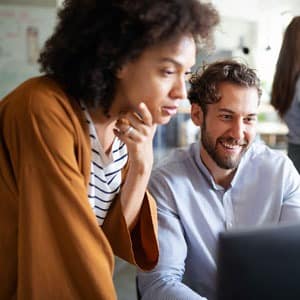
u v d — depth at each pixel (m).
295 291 0.47
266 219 1.24
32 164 0.70
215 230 1.19
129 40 0.68
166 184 1.21
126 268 2.39
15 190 0.74
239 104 1.15
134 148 0.86
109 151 0.87
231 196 1.24
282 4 5.31
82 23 0.71
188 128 3.60
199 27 0.72
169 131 3.55
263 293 0.47
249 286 0.46
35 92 0.72
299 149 2.41
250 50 4.25
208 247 1.18
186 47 0.71
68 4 0.74
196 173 1.23
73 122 0.74
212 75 1.17
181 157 1.27
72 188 0.72
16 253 0.77
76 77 0.74
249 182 1.25
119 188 0.92
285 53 2.37
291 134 2.46
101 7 0.69
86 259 0.72
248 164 1.26
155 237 0.96
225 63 1.20
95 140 0.81
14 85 3.33
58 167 0.71
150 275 1.07
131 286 2.25
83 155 0.77
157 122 0.78
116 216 0.91
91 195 0.86
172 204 1.19
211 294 1.17
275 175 1.27
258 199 1.24
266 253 0.46
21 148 0.71
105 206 0.91
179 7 0.68
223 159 1.19
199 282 1.19
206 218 1.19
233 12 5.06
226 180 1.24
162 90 0.73
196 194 1.21
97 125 0.81
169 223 1.16
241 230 0.46
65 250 0.72
